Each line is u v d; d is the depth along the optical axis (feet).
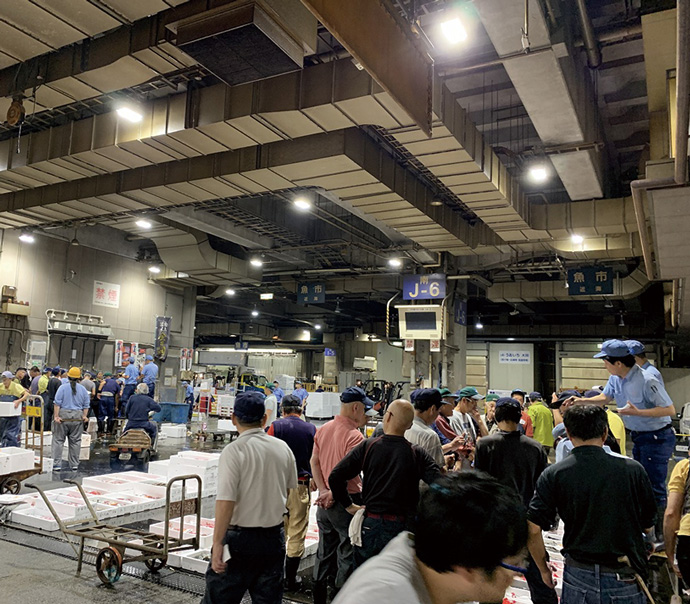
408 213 42.32
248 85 28.27
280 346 159.63
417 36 17.90
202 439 53.52
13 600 15.11
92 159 34.65
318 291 81.66
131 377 60.18
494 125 41.75
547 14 23.45
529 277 81.76
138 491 27.48
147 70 25.05
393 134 28.91
